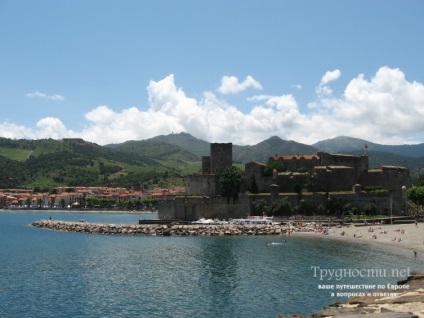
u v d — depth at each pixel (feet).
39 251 333.83
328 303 177.47
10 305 180.04
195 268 254.68
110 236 458.50
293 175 581.53
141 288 206.69
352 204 542.16
